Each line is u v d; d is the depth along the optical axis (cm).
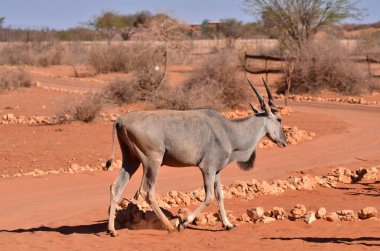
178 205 1470
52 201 1603
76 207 1518
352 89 4247
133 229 1251
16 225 1354
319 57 4291
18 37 9869
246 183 1659
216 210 1409
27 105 3800
